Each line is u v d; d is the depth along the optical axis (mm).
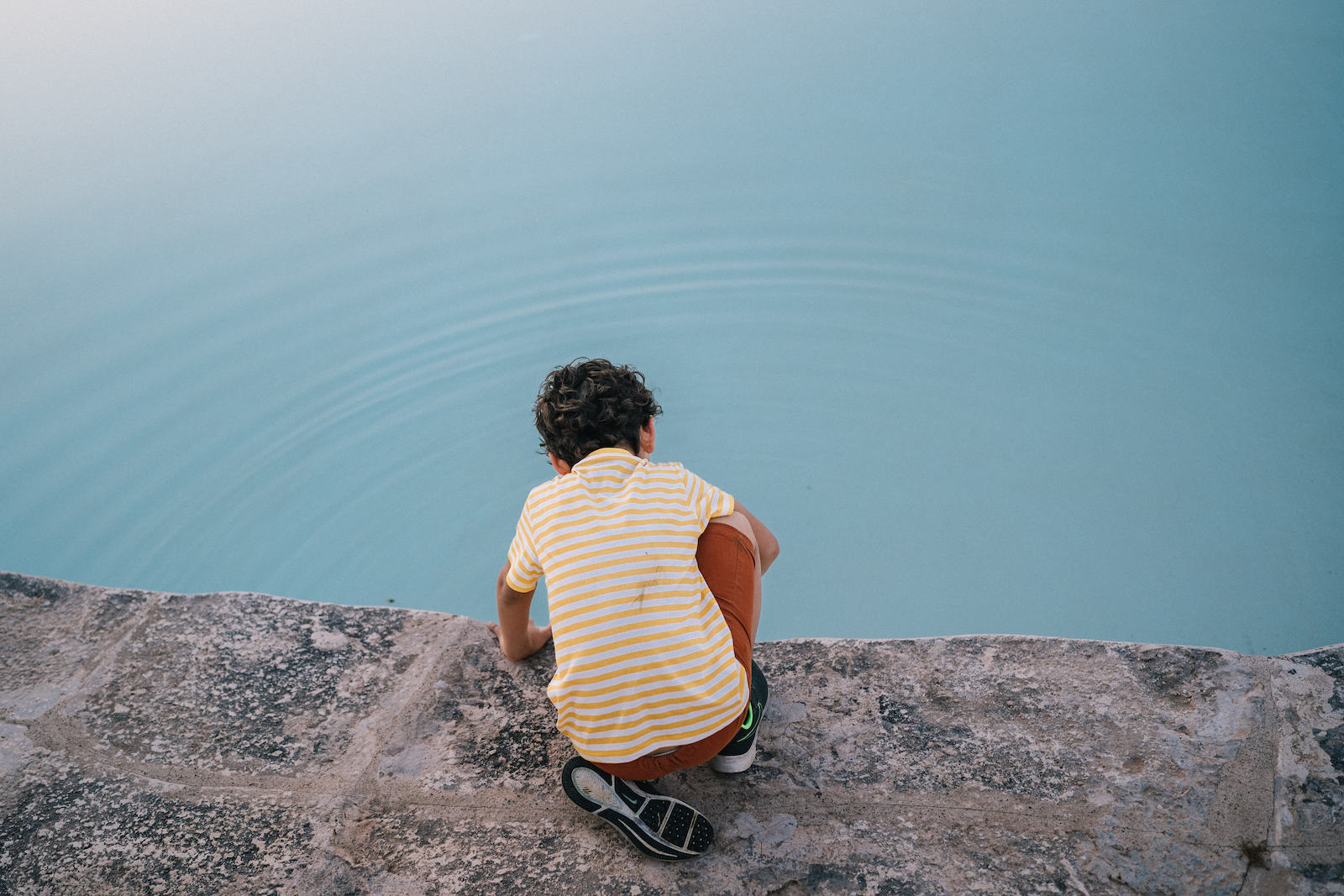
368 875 1612
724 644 1488
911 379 3980
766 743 1822
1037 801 1673
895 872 1573
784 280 4379
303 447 3721
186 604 2205
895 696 1902
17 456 3578
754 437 3811
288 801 1746
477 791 1758
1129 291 4219
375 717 1918
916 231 4578
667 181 4957
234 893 1588
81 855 1657
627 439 1597
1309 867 1523
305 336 4141
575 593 1444
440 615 2176
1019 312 4184
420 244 4602
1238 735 1737
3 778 1800
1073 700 1853
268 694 1976
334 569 3336
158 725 1908
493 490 3627
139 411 3801
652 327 4246
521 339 4109
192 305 4262
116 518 3389
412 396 3943
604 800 1558
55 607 2191
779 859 1605
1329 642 2971
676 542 1492
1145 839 1591
